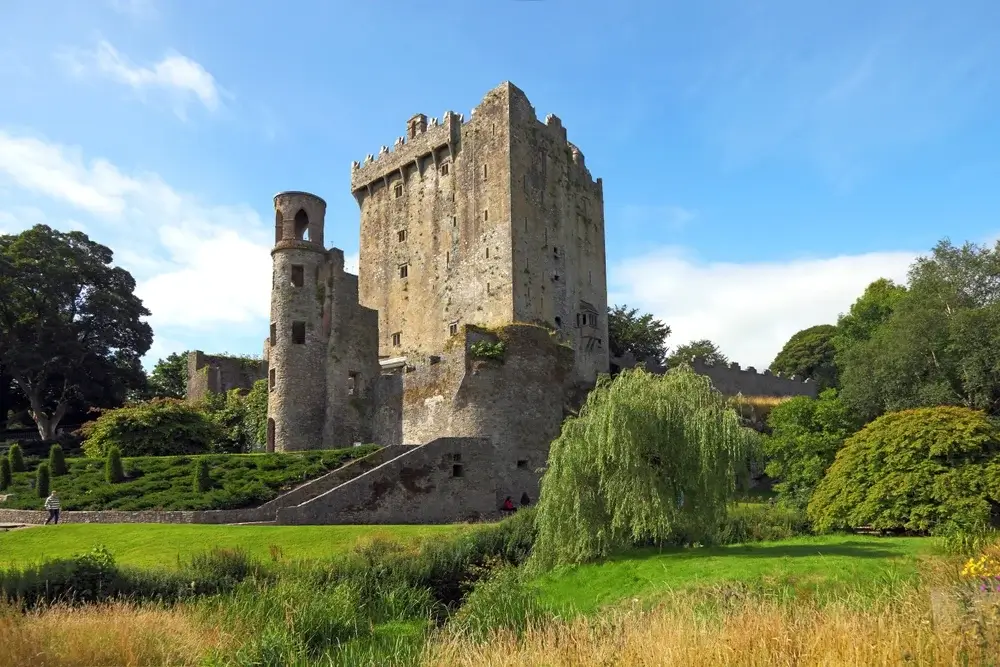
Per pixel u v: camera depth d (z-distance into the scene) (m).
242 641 16.19
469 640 15.05
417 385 46.88
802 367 89.31
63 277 61.75
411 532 28.70
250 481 36.38
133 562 24.08
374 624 19.19
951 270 43.19
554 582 21.47
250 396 55.19
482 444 37.97
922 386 39.91
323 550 25.67
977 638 10.52
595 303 63.09
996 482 23.92
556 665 12.52
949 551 18.88
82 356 61.84
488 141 58.16
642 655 12.07
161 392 74.88
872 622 11.98
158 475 37.84
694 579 18.17
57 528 29.55
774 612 13.12
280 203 50.53
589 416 23.89
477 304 56.75
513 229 55.50
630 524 22.67
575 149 63.88
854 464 27.23
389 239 65.25
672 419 23.16
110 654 14.84
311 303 48.91
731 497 23.25
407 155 64.12
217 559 21.97
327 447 47.56
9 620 15.65
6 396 66.62
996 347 37.47
